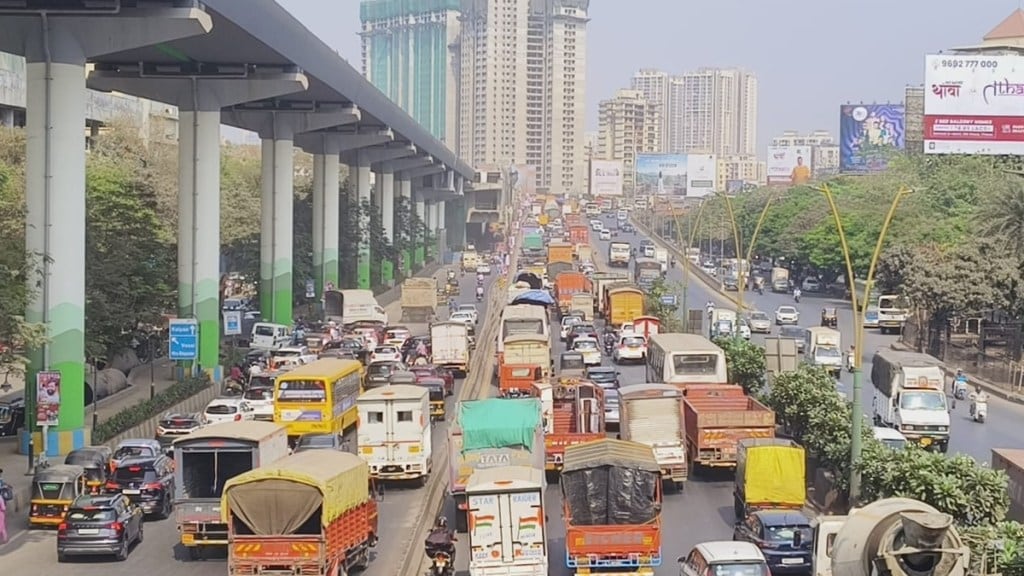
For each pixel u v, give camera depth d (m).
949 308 91.75
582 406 50.91
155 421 61.94
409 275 174.50
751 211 185.12
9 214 72.62
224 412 57.50
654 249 178.25
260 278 103.69
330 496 33.19
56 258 54.56
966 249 94.56
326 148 125.06
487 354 90.44
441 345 79.06
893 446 49.00
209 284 78.56
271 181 101.50
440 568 34.94
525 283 117.88
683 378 60.75
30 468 51.62
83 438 54.62
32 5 53.66
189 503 37.72
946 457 37.97
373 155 150.12
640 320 90.44
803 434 51.12
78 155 55.28
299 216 136.88
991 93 117.94
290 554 32.72
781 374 55.50
